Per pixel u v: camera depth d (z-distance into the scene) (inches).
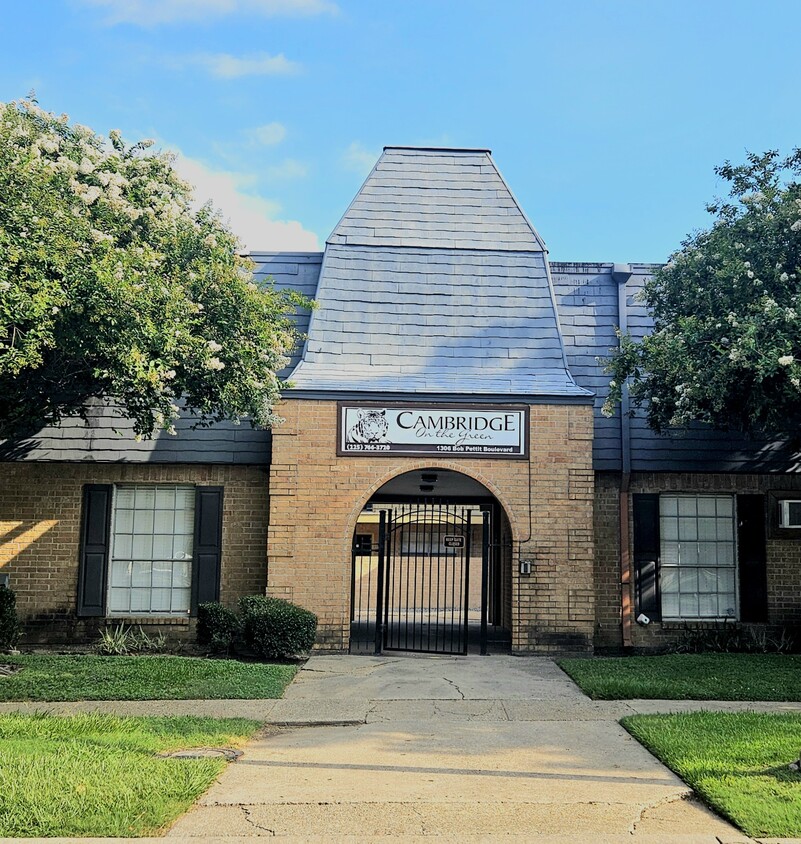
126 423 576.1
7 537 565.9
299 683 448.5
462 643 582.2
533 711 385.4
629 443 580.7
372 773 283.4
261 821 235.9
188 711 380.8
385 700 409.4
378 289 604.1
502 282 614.5
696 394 457.7
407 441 546.6
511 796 259.1
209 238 466.3
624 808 249.4
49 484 571.8
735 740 314.5
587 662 500.1
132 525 581.3
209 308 463.8
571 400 553.0
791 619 573.9
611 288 649.6
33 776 254.5
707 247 513.3
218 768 281.0
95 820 226.1
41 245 366.9
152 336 393.1
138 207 456.1
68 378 446.6
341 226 622.2
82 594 564.7
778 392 457.4
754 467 579.5
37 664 471.5
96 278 378.9
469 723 362.0
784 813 236.1
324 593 536.7
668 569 585.0
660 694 414.0
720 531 589.9
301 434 545.3
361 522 1013.8
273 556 537.6
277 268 645.3
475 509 912.3
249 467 577.3
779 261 473.7
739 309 477.1
